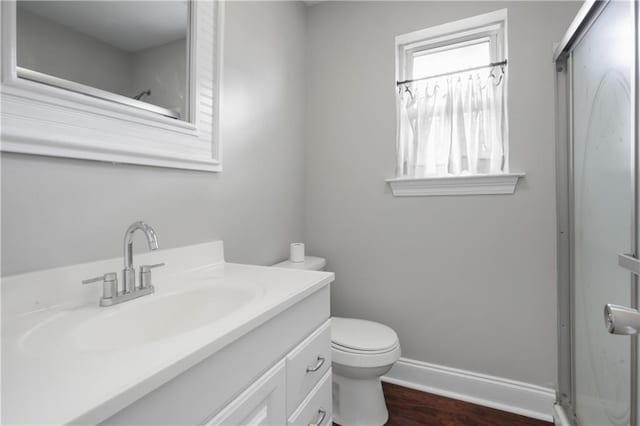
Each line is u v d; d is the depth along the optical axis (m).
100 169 0.93
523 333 1.62
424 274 1.83
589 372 1.19
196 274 1.17
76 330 0.69
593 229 1.13
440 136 1.80
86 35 0.90
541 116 1.58
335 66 2.07
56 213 0.83
